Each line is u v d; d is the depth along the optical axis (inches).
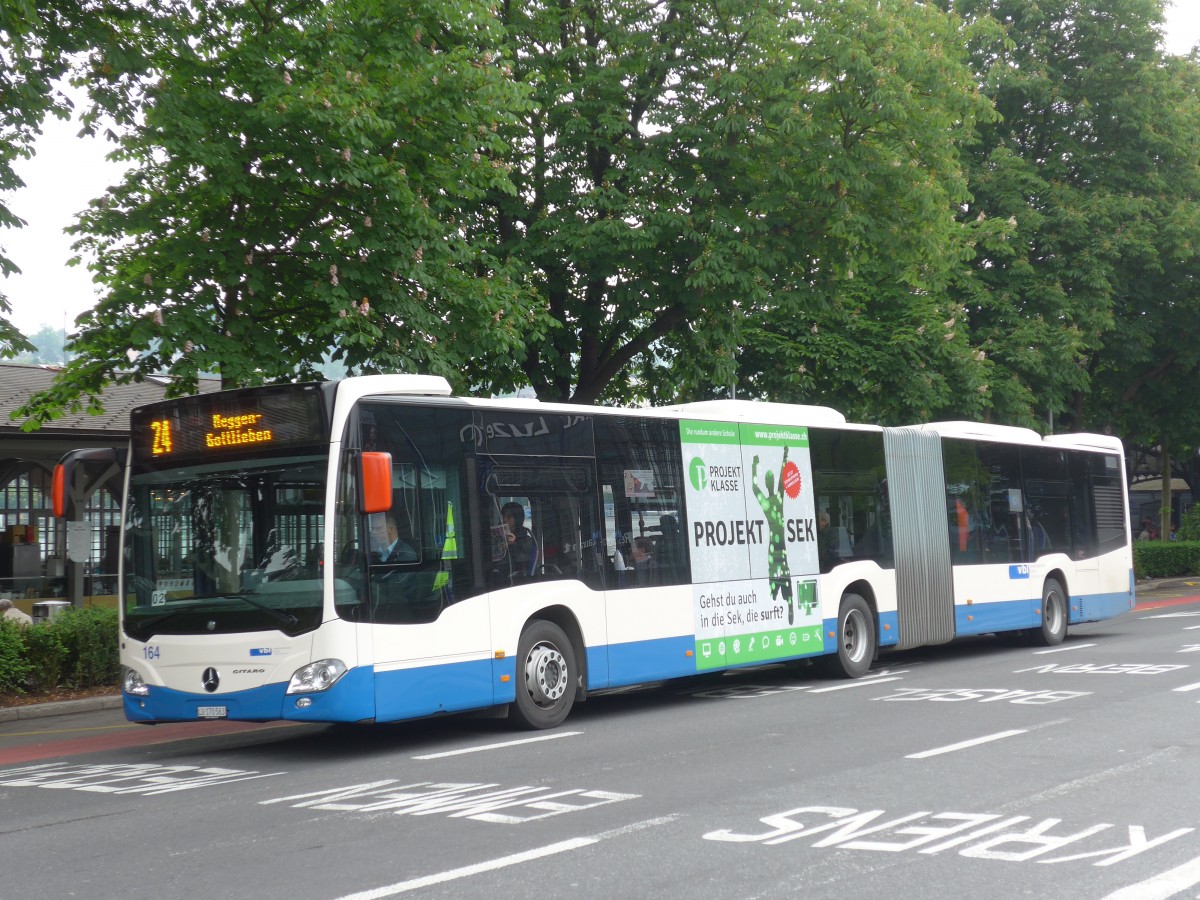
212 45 627.5
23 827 316.8
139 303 607.5
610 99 813.9
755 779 349.7
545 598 480.7
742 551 580.1
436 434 449.1
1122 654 707.4
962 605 722.8
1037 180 1214.3
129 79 578.9
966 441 748.0
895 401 1025.5
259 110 583.2
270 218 623.5
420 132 644.7
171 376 603.2
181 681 427.5
